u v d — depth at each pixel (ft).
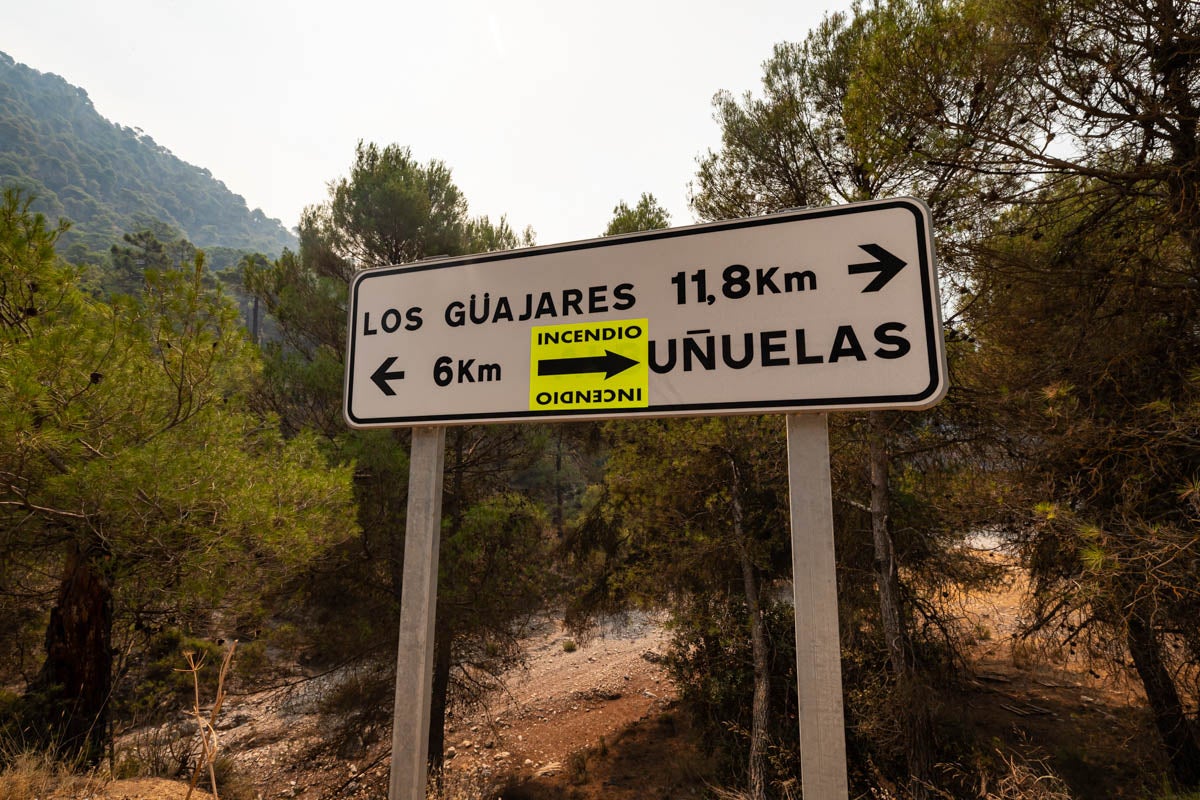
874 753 23.73
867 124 18.25
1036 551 17.15
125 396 17.20
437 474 7.83
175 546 17.61
